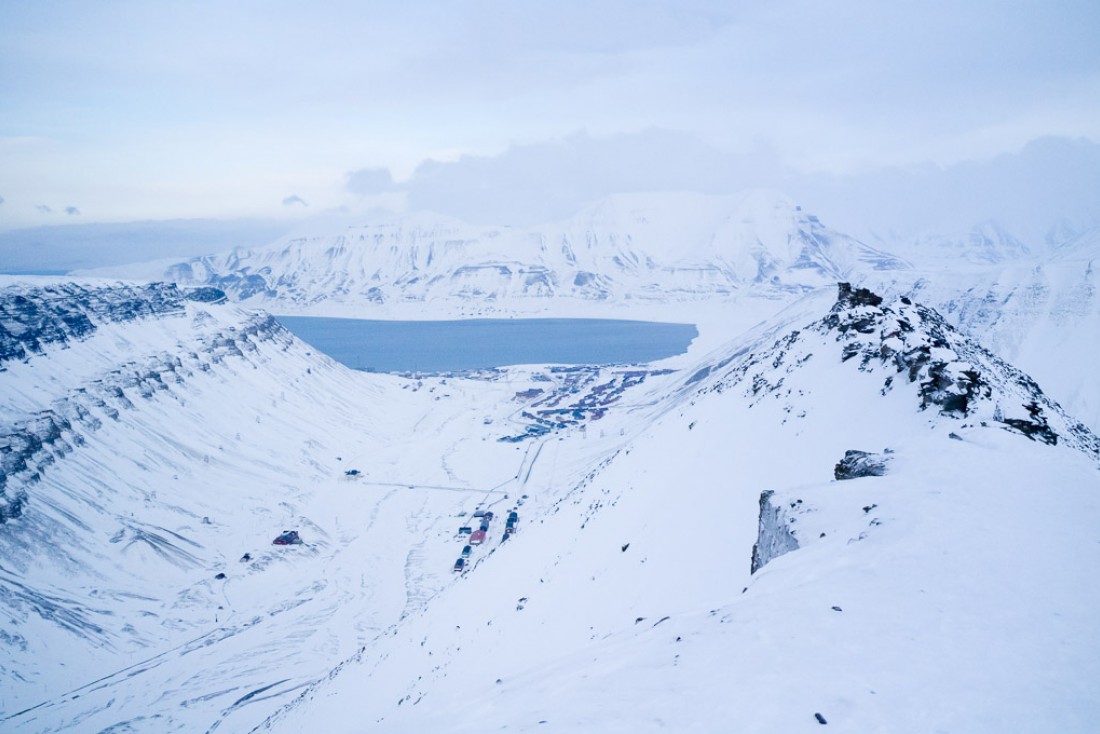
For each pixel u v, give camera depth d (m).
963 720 8.59
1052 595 11.95
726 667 10.89
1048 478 18.17
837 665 10.36
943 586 12.68
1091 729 8.13
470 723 11.39
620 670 11.80
